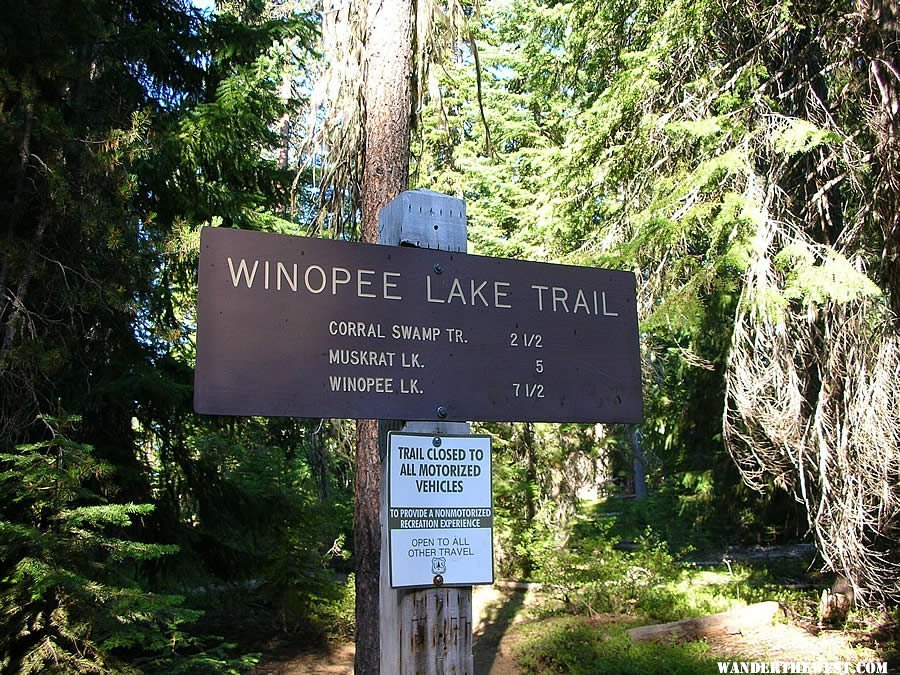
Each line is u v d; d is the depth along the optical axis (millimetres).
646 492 23016
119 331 7246
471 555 2568
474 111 15383
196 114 7938
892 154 7938
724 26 9828
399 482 2523
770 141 8336
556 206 11328
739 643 9312
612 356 2895
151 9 9125
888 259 8062
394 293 2596
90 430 7121
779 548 15695
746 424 8750
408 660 2447
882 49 8086
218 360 2309
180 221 6844
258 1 12617
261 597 11211
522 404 2703
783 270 8523
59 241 6383
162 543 7738
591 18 11312
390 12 7562
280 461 11516
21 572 4645
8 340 5738
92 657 5016
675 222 8242
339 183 8195
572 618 11008
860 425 8109
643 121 9547
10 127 5859
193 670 6004
